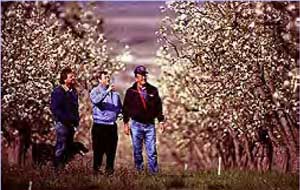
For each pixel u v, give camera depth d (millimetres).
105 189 27156
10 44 41781
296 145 38375
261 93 37469
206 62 37281
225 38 36438
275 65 36875
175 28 36844
